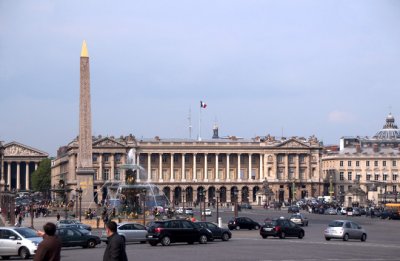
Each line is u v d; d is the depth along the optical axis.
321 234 85.25
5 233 52.97
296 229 76.81
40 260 23.14
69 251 58.62
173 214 109.19
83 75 120.12
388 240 73.81
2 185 183.12
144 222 89.12
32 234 53.28
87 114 123.12
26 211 146.12
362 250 57.09
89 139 124.12
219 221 98.06
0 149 189.75
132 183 101.00
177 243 67.62
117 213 103.00
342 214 164.75
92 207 125.00
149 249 59.22
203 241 66.56
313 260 47.16
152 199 134.62
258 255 51.66
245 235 83.31
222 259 48.09
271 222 76.50
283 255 51.59
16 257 53.38
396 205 149.50
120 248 24.61
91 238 63.00
